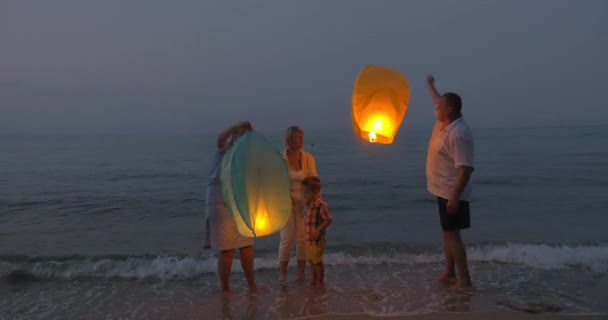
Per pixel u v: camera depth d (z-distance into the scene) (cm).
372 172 2095
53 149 4891
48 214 1089
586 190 1374
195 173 2086
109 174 2050
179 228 916
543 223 897
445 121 402
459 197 397
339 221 980
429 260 567
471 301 398
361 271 516
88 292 466
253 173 332
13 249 725
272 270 530
